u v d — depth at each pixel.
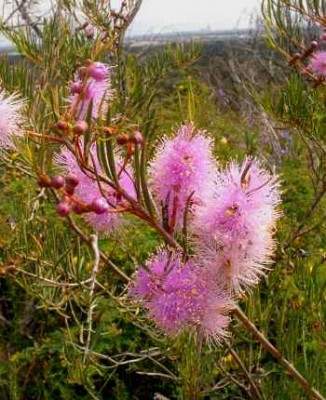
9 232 0.28
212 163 0.16
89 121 0.14
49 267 0.27
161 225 0.16
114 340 0.37
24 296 0.42
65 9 0.32
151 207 0.15
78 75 0.17
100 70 0.16
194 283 0.16
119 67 0.32
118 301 0.26
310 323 0.25
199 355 0.24
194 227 0.16
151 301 0.17
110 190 0.16
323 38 0.29
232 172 0.16
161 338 0.29
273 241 0.17
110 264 0.25
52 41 0.27
